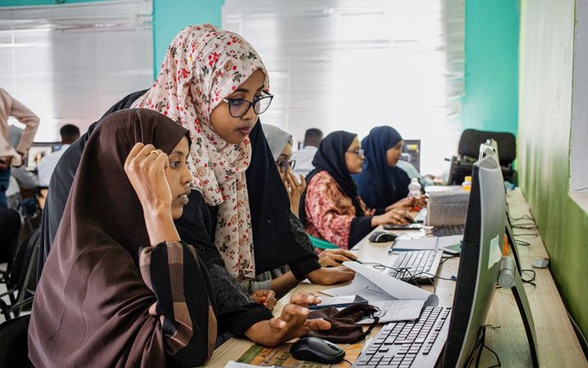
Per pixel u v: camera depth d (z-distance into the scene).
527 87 4.53
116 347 1.27
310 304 1.58
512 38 6.12
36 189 6.21
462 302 1.14
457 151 6.10
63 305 1.34
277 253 2.02
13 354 1.41
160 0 6.83
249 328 1.49
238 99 1.81
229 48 1.81
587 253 1.50
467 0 6.20
